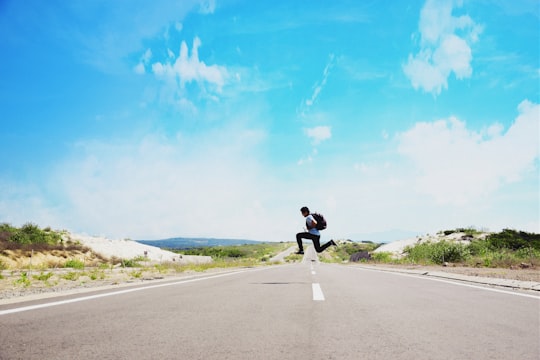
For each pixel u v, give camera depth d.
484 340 4.02
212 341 3.93
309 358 3.35
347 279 12.59
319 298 7.36
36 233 33.34
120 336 4.11
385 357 3.39
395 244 44.44
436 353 3.52
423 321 5.05
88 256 33.69
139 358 3.31
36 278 13.66
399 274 15.67
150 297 7.39
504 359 3.32
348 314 5.59
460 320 5.13
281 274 15.92
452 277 12.90
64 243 34.41
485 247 28.36
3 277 13.83
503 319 5.20
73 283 11.73
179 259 40.59
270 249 164.25
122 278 14.24
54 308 5.94
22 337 4.02
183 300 6.99
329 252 120.50
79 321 4.91
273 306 6.34
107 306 6.19
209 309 5.99
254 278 13.21
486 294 7.99
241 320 5.09
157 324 4.77
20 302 6.60
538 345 3.81
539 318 5.27
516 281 9.65
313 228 10.45
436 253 26.00
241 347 3.70
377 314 5.59
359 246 117.88
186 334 4.23
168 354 3.44
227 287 9.57
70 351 3.50
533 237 30.70
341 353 3.51
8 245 28.41
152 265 28.88
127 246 40.22
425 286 9.88
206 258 45.81
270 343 3.86
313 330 4.49
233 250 133.12
